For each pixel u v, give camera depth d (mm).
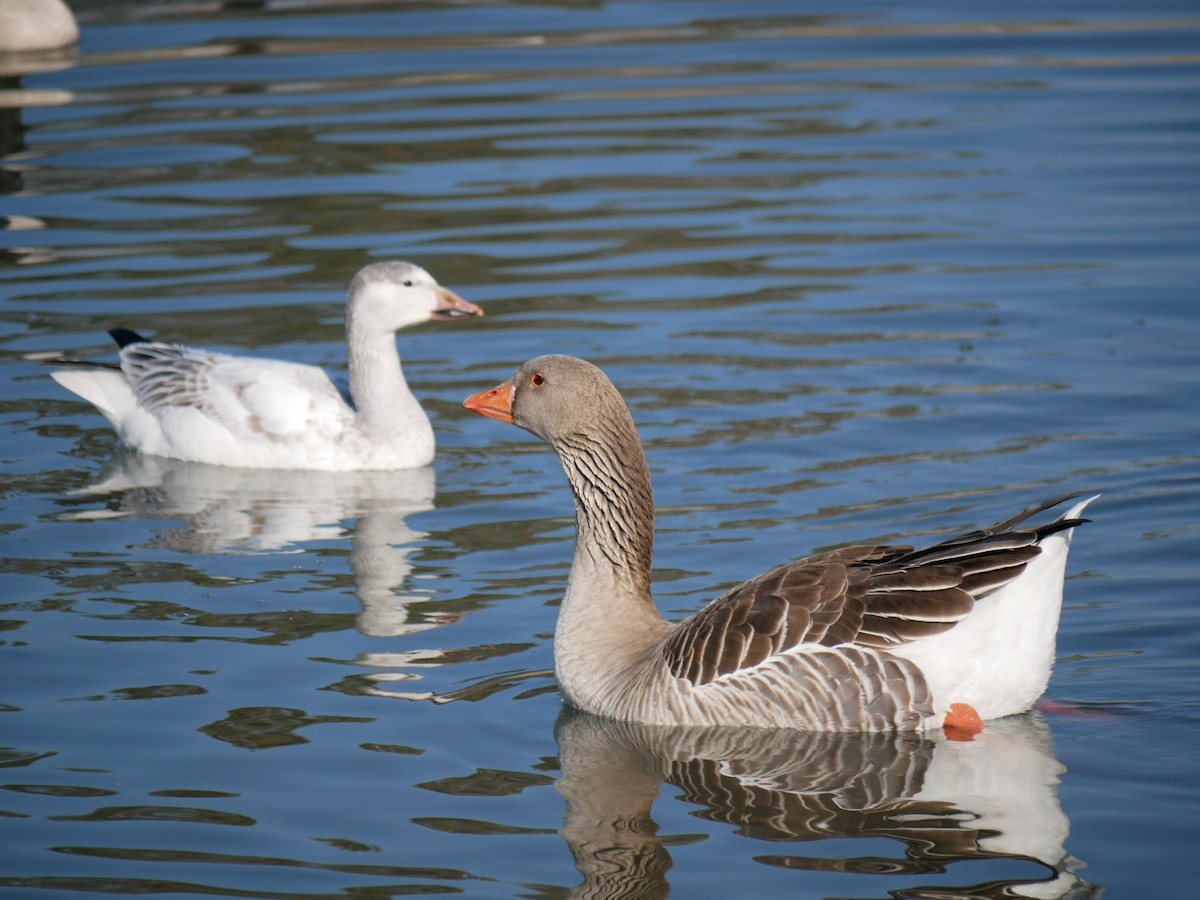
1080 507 9617
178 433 15719
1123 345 16922
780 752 9555
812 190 22094
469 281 19172
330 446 15391
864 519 13086
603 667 10367
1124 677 10453
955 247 20047
